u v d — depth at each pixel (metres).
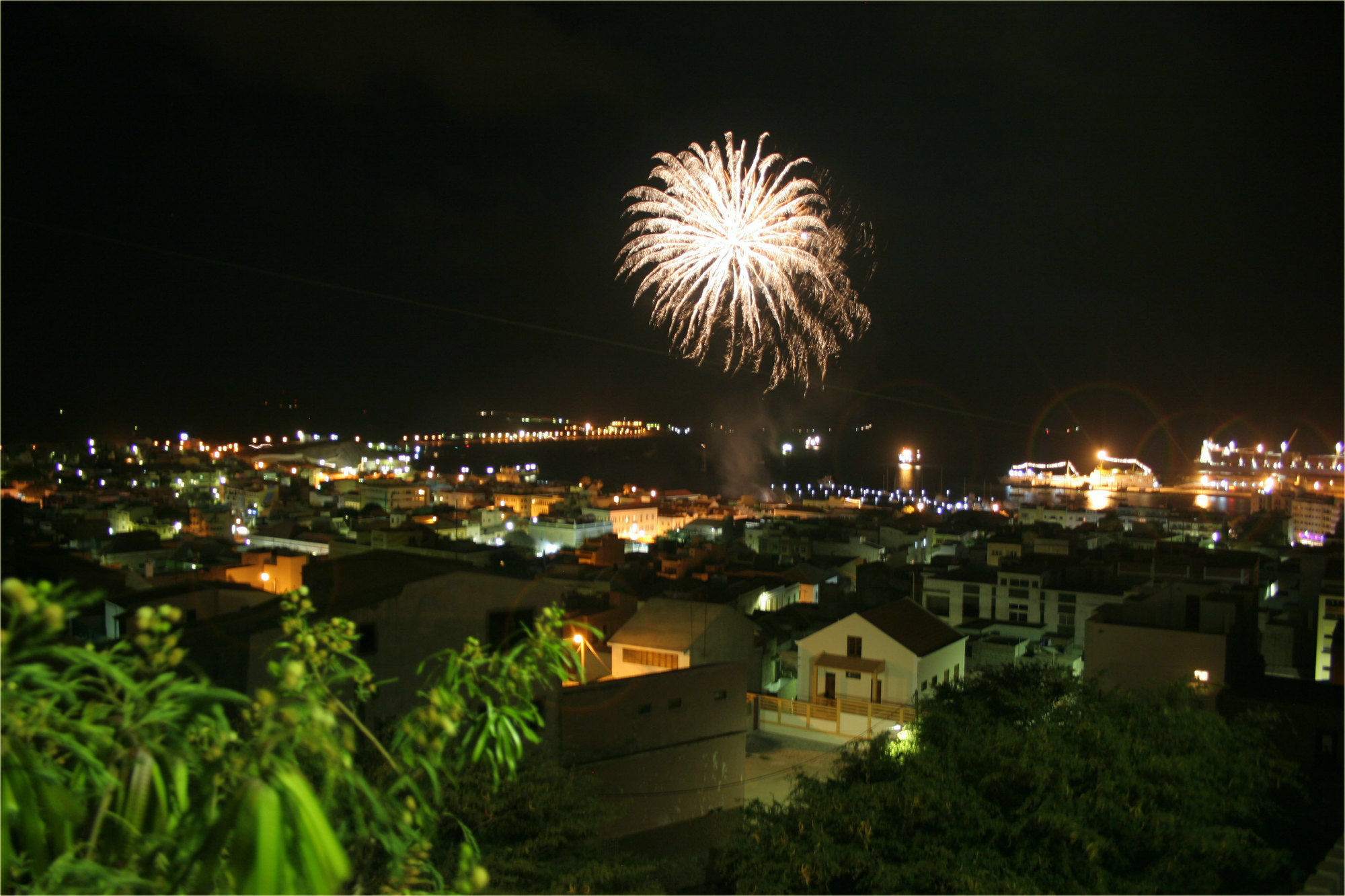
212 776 4.02
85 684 4.20
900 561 90.50
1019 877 15.00
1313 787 25.72
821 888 16.70
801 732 37.84
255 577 59.34
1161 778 16.55
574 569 67.50
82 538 75.12
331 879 3.71
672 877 24.12
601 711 24.89
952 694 25.84
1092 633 35.38
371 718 22.28
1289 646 48.38
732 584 61.59
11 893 3.56
